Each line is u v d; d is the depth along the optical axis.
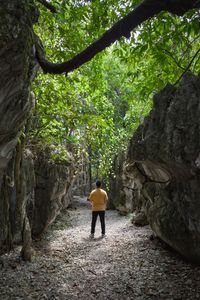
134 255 8.55
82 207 21.17
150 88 6.74
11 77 3.95
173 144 5.00
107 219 16.44
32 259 8.38
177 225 6.97
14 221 9.21
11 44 3.67
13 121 4.68
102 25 6.27
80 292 6.38
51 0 5.63
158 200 8.32
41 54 4.59
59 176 11.30
